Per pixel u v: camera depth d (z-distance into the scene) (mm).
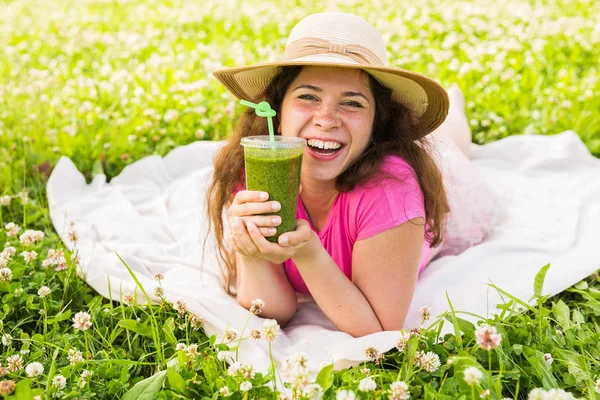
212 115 5305
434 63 6770
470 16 8672
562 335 2574
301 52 2475
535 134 5086
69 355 2398
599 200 4027
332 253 2715
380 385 2191
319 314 2934
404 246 2516
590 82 5785
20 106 5156
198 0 11047
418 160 2658
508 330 2498
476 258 3354
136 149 4887
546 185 4348
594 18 8039
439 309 2924
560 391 1971
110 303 2834
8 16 10117
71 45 7793
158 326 2691
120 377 2297
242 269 2732
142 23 9422
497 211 3889
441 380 2227
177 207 4184
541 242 3578
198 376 2258
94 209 4094
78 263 3062
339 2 10148
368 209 2520
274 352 2533
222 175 2893
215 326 2672
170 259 3475
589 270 3164
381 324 2627
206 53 7500
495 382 2146
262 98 2701
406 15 8695
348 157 2467
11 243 3420
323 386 2014
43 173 4375
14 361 2326
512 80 5922
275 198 2154
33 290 2971
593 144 4832
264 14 9648
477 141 5176
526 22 8234
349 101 2400
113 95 5809
